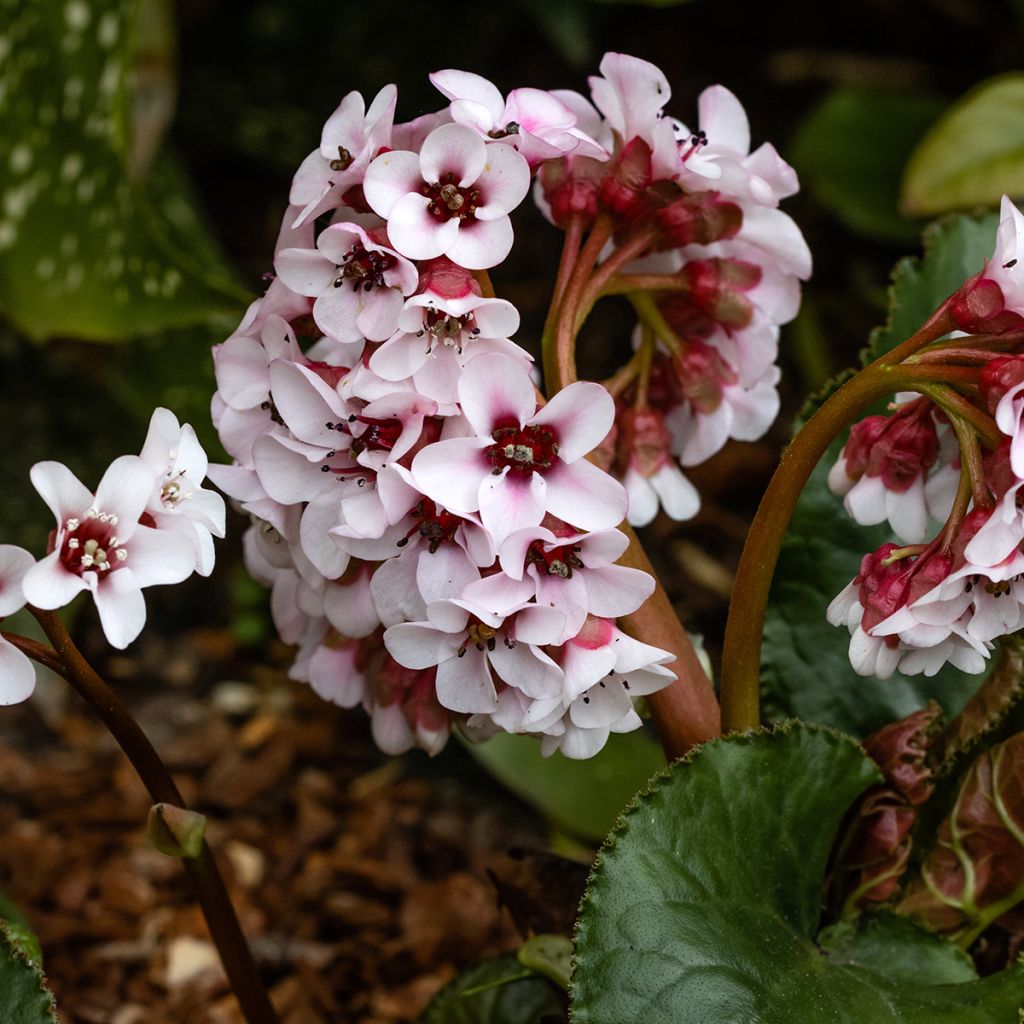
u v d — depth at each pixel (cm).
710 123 43
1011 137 65
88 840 62
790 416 85
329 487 40
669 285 42
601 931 40
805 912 42
